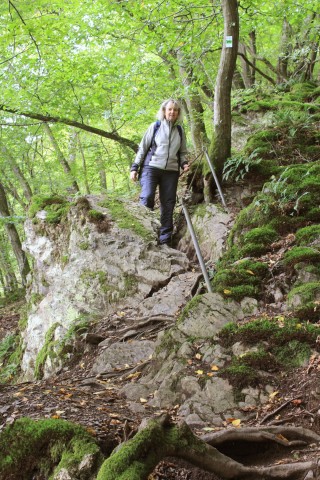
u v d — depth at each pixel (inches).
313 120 374.9
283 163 329.4
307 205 259.1
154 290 280.2
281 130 355.6
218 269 254.1
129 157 590.2
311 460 122.3
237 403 161.0
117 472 103.1
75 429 122.3
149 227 313.1
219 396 163.5
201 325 195.0
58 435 120.6
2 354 396.5
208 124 702.5
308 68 557.0
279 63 573.9
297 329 178.2
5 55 432.8
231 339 184.4
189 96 489.1
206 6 401.4
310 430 136.6
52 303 307.9
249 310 203.9
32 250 351.9
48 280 334.0
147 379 188.2
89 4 417.4
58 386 180.5
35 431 121.4
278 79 577.3
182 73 483.8
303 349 171.5
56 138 669.3
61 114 482.0
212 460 117.1
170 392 171.0
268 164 327.3
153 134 293.3
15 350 383.9
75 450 116.1
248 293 210.1
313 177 274.1
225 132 331.6
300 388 158.4
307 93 484.4
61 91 478.9
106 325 261.3
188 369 177.5
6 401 148.7
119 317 264.2
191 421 155.8
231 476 117.9
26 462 119.3
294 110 408.2
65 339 259.0
